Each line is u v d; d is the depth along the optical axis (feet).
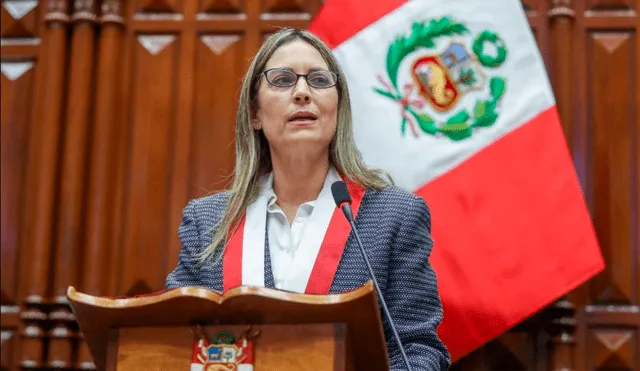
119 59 24.32
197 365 10.19
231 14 24.43
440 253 20.80
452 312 20.52
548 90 21.39
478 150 21.22
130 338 10.55
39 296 23.20
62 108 24.36
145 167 23.75
